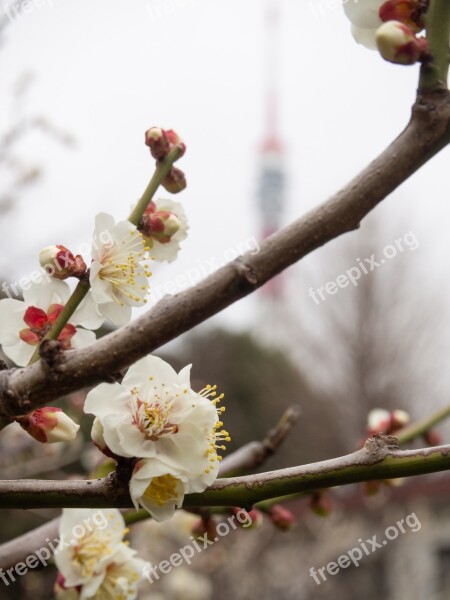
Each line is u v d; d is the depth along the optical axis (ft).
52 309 0.82
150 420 0.72
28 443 2.17
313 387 8.67
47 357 0.69
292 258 0.68
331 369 8.73
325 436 8.35
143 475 0.70
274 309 10.03
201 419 0.73
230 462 1.14
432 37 0.70
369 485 1.26
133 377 0.75
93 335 0.82
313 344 8.86
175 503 0.71
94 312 0.81
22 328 0.81
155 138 0.83
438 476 4.76
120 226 0.80
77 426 0.77
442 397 8.61
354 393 8.54
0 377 0.71
